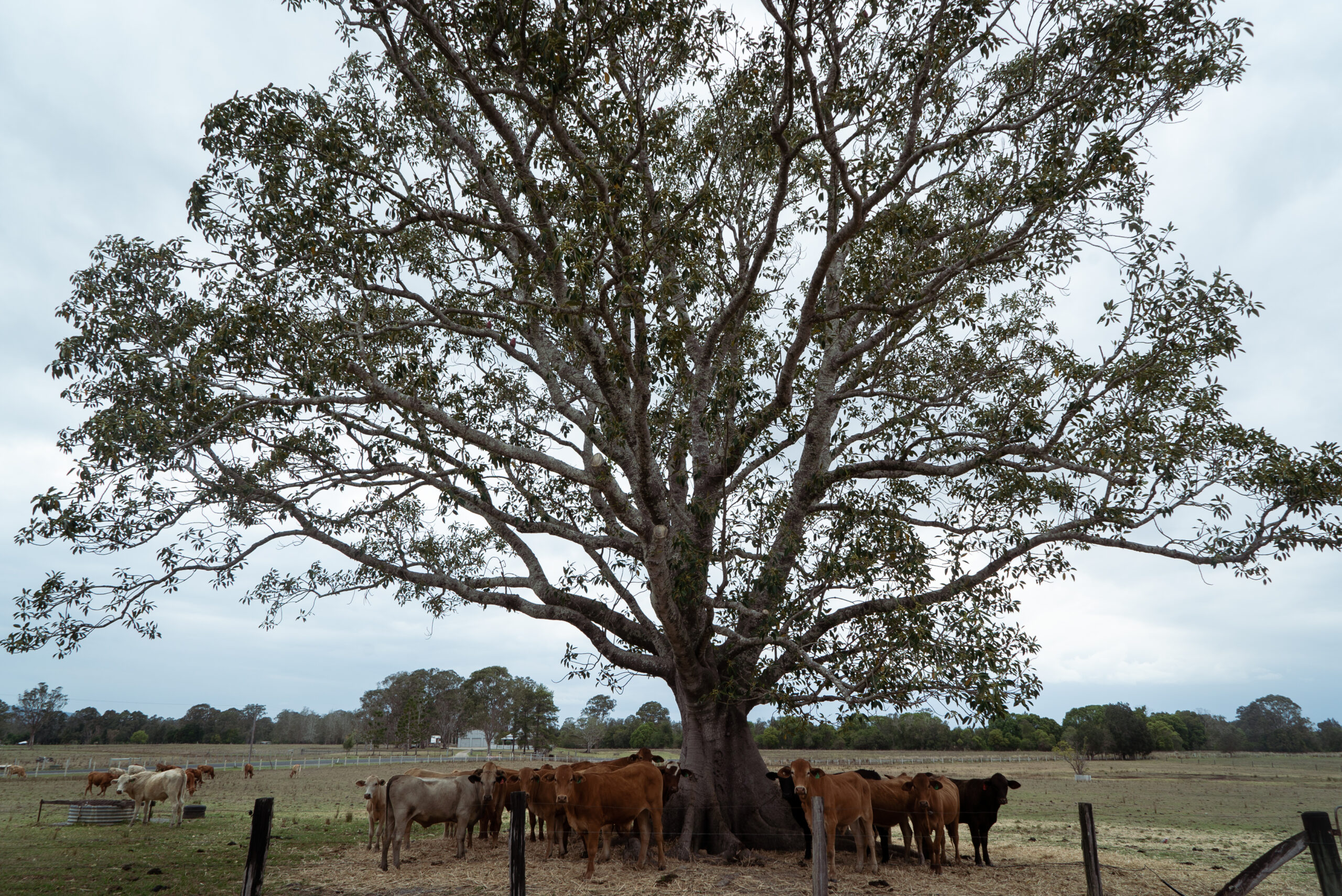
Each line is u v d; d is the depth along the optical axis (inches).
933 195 563.2
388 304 542.0
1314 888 449.1
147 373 471.5
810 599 443.2
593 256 426.6
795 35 401.4
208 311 487.8
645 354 453.1
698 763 527.2
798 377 603.5
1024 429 489.1
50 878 435.8
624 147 477.4
